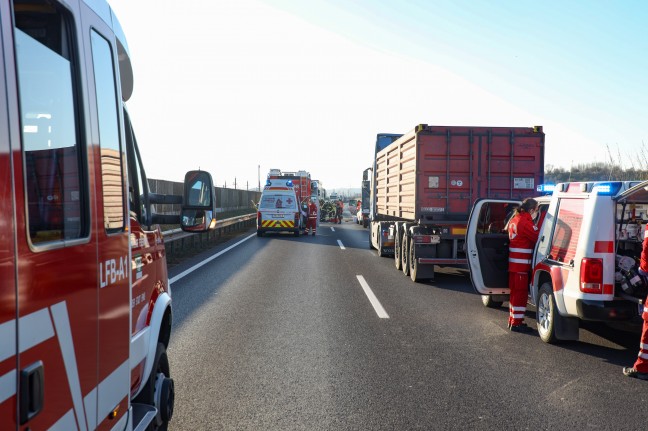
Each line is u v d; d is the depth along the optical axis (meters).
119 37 3.49
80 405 2.45
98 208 2.77
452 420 4.98
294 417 5.04
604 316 6.76
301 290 11.89
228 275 14.02
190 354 6.99
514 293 8.48
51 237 2.28
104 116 3.00
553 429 4.79
